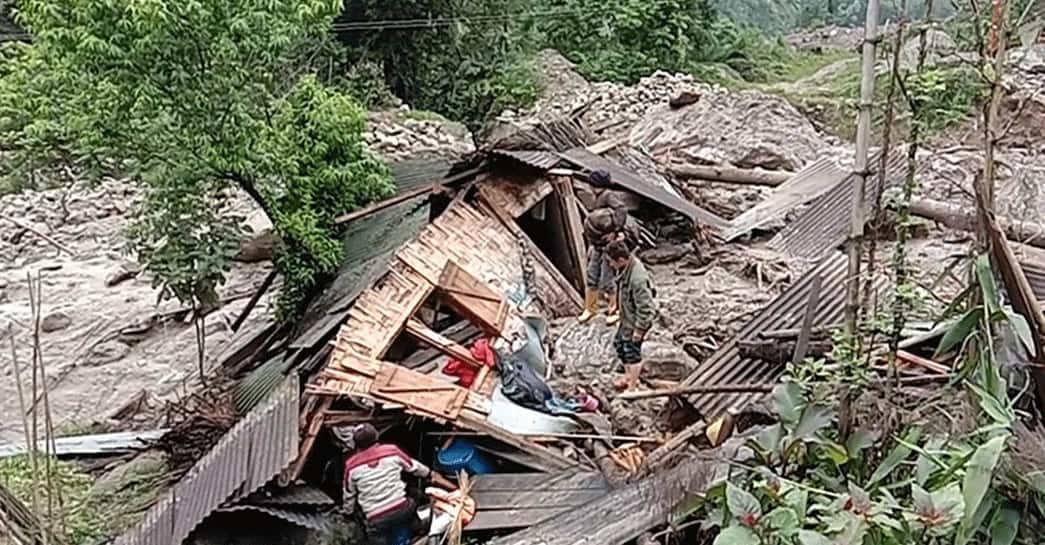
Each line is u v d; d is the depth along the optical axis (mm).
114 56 10453
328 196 11938
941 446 4258
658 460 6418
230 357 12078
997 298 4176
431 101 27609
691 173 14156
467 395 7809
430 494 7102
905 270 4848
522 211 10406
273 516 7195
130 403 11875
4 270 17297
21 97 11203
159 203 11648
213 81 10906
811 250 7789
